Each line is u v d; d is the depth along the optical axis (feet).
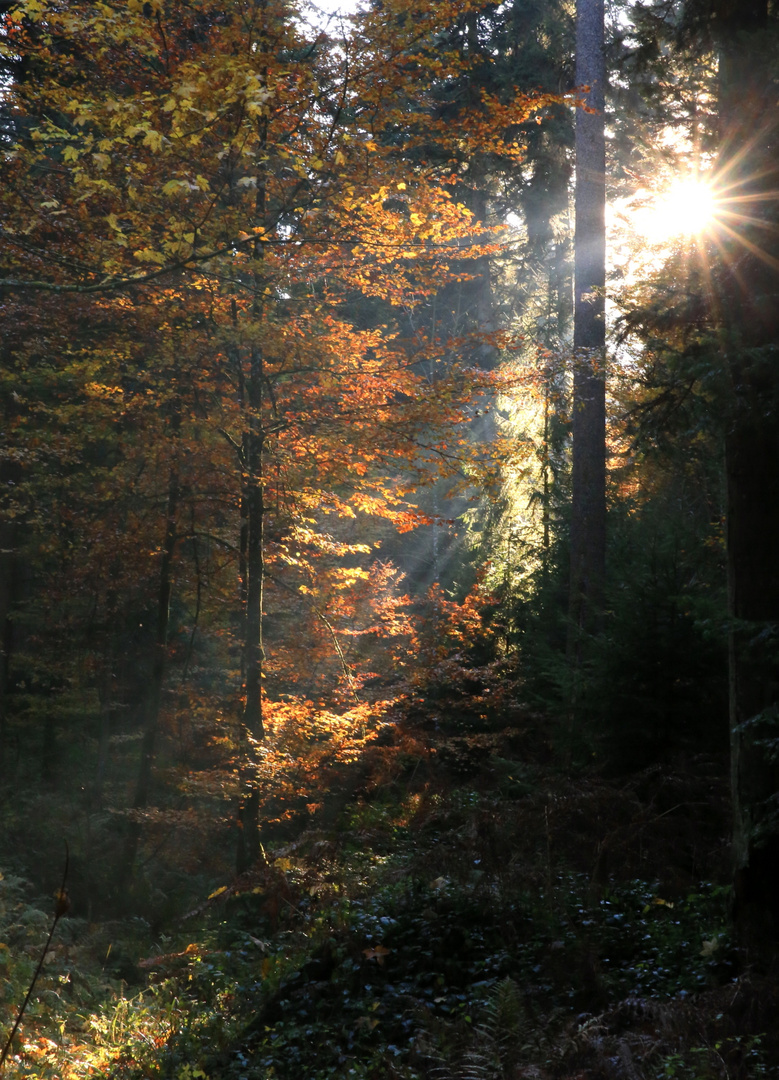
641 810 25.29
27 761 56.44
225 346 36.32
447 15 28.71
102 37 25.48
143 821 37.91
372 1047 19.48
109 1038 24.08
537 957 21.20
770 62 18.39
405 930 23.62
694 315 20.38
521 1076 15.88
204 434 37.55
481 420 61.93
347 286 37.14
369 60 29.14
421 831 33.81
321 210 32.60
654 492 47.09
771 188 18.26
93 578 43.29
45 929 32.09
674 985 18.61
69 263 25.23
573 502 44.39
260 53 27.48
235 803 41.96
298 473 36.09
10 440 39.83
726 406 18.40
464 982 21.38
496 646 51.62
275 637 45.47
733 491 20.34
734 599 20.24
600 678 30.12
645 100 22.97
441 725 46.11
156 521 41.27
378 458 36.06
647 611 29.76
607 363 25.08
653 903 22.59
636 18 23.36
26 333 40.04
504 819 26.66
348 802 42.42
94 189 25.59
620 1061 15.53
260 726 35.55
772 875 19.42
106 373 36.91
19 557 52.80
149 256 23.75
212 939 31.35
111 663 49.49
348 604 39.24
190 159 30.25
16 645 58.13
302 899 29.99
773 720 18.20
